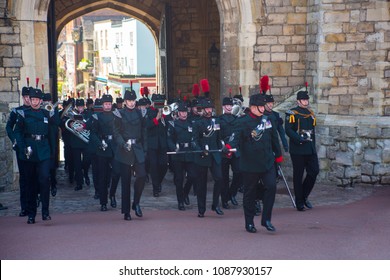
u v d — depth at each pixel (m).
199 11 30.45
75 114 18.81
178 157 15.68
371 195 16.92
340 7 18.94
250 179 12.01
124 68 63.66
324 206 15.41
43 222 13.70
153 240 11.38
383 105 18.62
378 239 11.25
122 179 13.85
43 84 19.81
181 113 15.83
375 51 18.58
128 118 13.99
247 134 11.95
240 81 20.56
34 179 13.63
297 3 20.36
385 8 18.45
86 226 12.95
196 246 10.84
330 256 10.10
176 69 30.92
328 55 19.17
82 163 20.83
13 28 19.39
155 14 34.31
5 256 10.32
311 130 14.83
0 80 19.39
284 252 10.38
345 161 18.41
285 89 20.61
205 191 14.40
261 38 20.45
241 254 10.26
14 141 13.61
